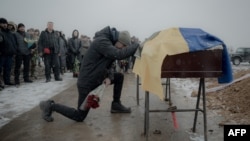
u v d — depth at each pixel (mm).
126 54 4621
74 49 12789
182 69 3754
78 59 12750
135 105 6629
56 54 10961
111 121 5281
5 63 9445
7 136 4516
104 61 4996
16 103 6730
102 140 4348
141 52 4117
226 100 6660
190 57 3750
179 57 3738
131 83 10703
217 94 7504
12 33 9422
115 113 5832
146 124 4125
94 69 4973
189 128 4863
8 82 9641
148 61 3648
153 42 3906
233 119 5270
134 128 4883
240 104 6090
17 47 9664
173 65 3738
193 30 4020
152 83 3572
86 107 4945
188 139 4348
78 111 5094
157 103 6859
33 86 9500
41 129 4832
